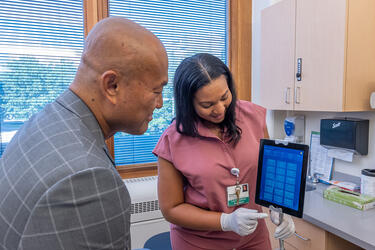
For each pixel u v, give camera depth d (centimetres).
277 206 89
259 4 238
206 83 93
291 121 221
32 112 196
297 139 221
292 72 186
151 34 59
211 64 96
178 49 235
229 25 246
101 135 59
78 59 205
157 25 227
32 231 45
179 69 102
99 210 48
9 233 49
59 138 52
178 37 234
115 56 54
